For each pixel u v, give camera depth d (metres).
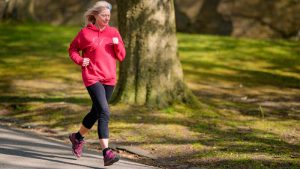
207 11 26.45
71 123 11.75
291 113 13.48
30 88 15.38
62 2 28.34
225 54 21.75
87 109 12.75
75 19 28.23
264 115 13.10
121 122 11.66
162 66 12.91
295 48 23.36
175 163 9.27
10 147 9.17
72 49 8.24
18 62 19.27
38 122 11.95
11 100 13.78
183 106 12.94
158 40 12.86
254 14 25.92
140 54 12.83
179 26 26.80
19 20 27.77
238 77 18.22
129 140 10.55
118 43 8.16
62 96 14.32
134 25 12.79
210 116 12.54
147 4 12.70
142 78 12.84
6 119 12.13
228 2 26.16
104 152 8.01
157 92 12.84
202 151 9.88
